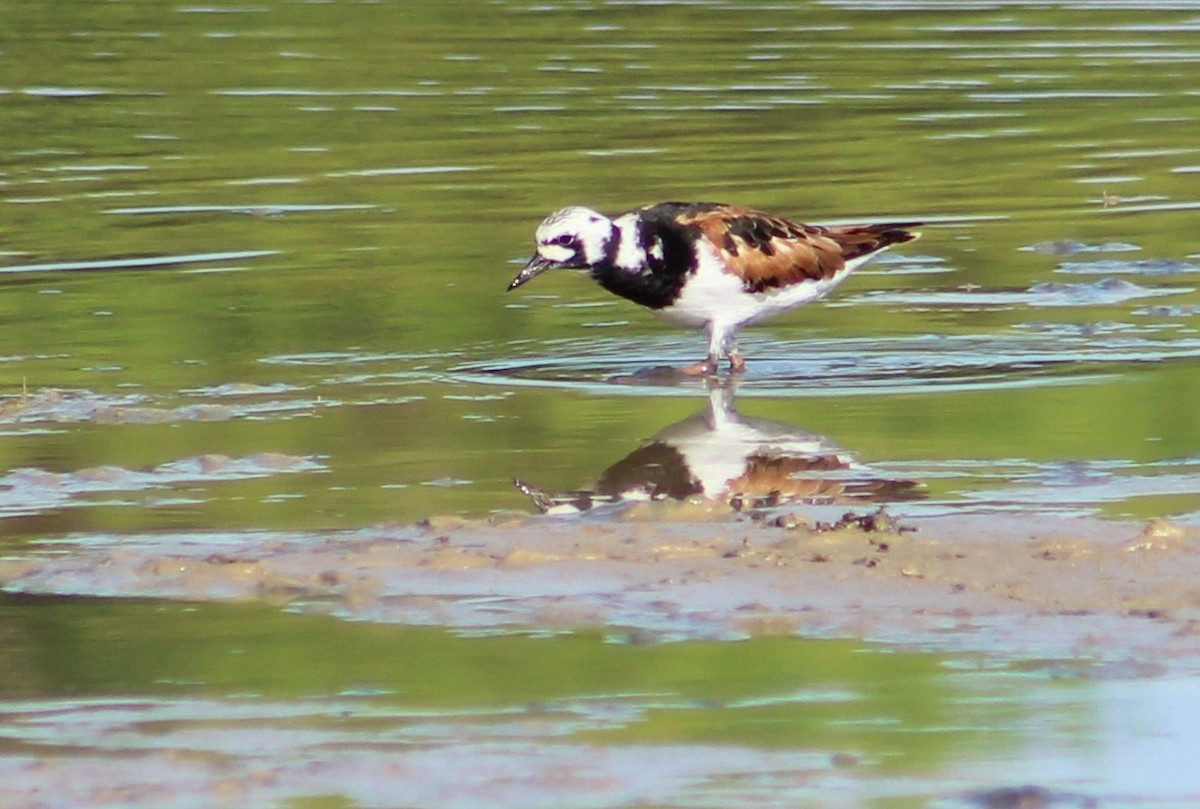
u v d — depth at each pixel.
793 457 12.51
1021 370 14.80
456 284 17.86
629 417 13.64
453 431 13.30
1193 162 23.00
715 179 21.91
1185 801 7.60
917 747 8.12
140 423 13.57
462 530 10.95
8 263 18.56
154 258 18.78
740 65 29.72
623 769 7.94
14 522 11.34
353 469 12.38
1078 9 35.28
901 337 15.95
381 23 33.94
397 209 20.81
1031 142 24.17
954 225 20.03
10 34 32.84
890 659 9.09
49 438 13.19
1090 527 10.80
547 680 8.88
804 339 16.03
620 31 33.06
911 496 11.57
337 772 7.96
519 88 27.92
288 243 19.41
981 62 29.88
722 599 9.88
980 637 9.33
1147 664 8.97
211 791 7.79
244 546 10.80
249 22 34.09
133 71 29.44
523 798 7.70
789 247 15.54
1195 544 10.45
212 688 8.82
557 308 17.23
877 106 26.47
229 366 15.15
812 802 7.62
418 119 25.80
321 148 24.03
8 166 23.05
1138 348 15.38
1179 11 34.84
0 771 8.01
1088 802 7.57
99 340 15.96
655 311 15.62
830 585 10.01
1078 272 18.12
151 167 23.02
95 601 10.03
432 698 8.70
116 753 8.16
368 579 10.24
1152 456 12.38
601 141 24.23
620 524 10.99
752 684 8.81
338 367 15.16
